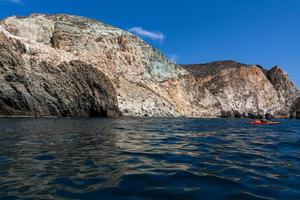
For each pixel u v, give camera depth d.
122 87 53.69
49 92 41.25
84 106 44.53
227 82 80.12
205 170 8.70
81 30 57.53
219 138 18.33
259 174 8.32
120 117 47.00
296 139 18.72
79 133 18.66
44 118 36.56
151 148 12.98
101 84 46.25
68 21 62.16
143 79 59.84
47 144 13.23
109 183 7.07
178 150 12.58
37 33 51.88
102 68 53.56
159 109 56.06
